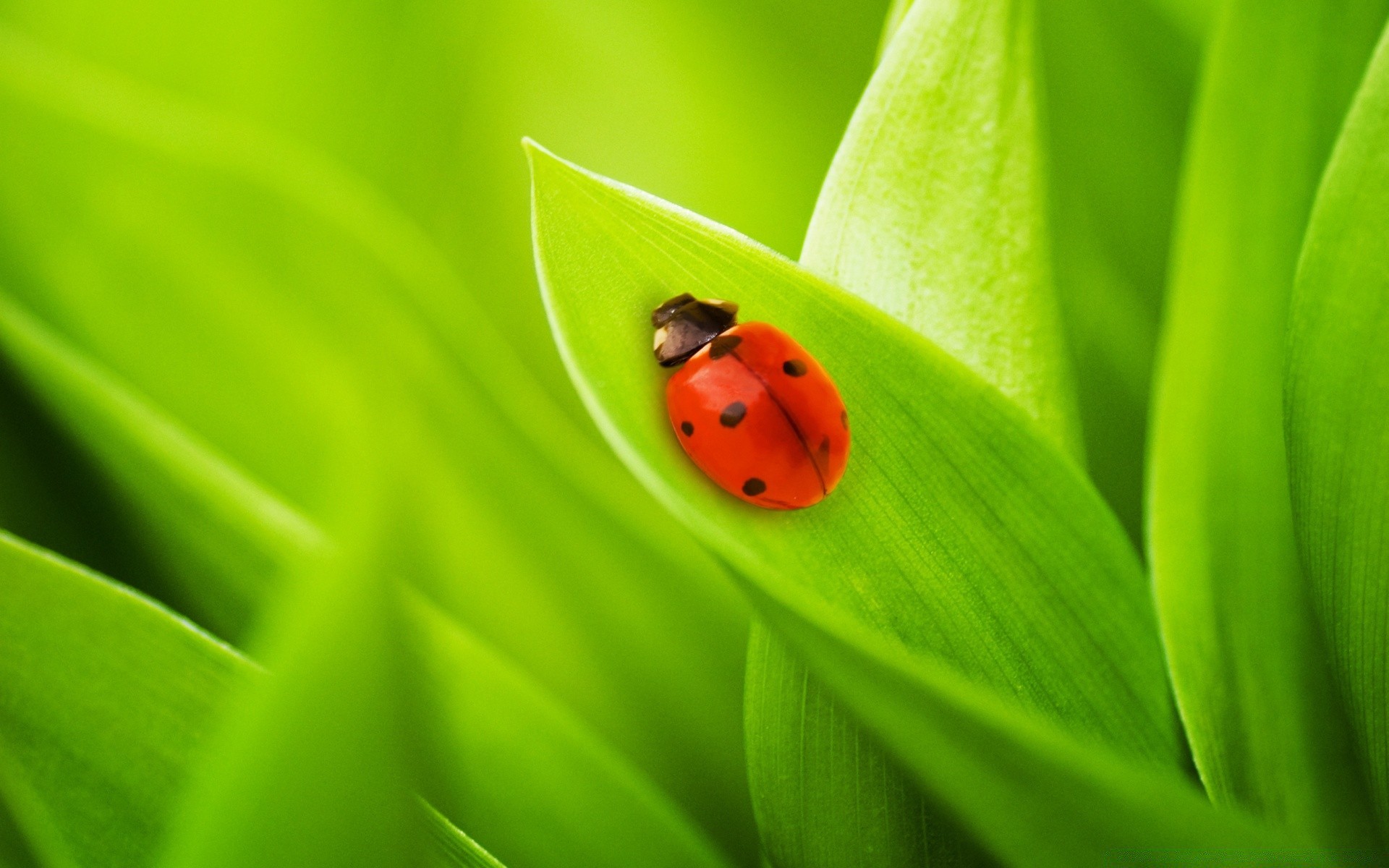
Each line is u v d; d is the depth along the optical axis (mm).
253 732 93
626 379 94
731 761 110
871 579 96
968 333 99
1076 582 96
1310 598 99
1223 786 97
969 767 89
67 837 96
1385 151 95
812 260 100
